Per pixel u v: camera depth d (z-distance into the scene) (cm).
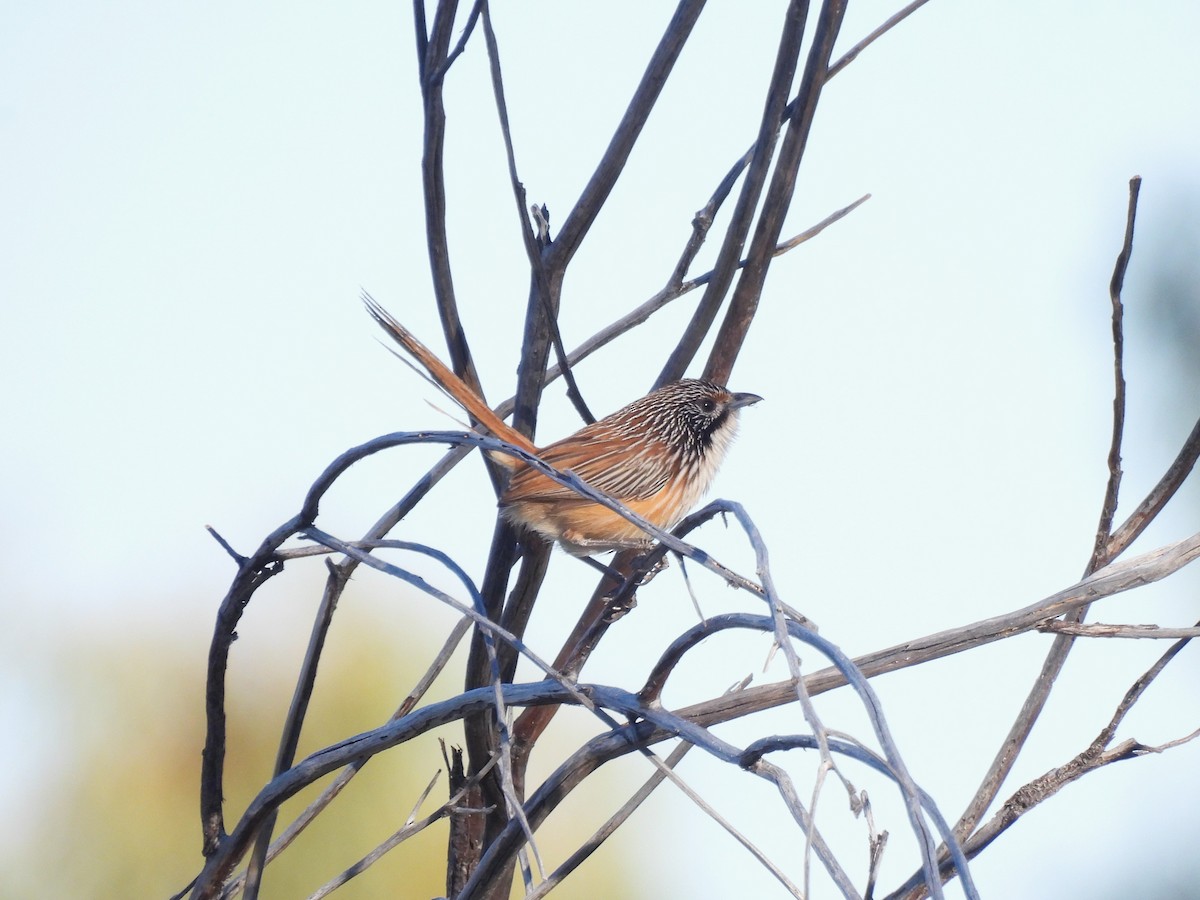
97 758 1573
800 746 499
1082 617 662
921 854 426
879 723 453
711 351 823
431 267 852
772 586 506
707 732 563
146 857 1535
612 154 806
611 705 620
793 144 786
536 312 831
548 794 678
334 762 681
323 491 658
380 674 1595
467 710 675
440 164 814
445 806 719
